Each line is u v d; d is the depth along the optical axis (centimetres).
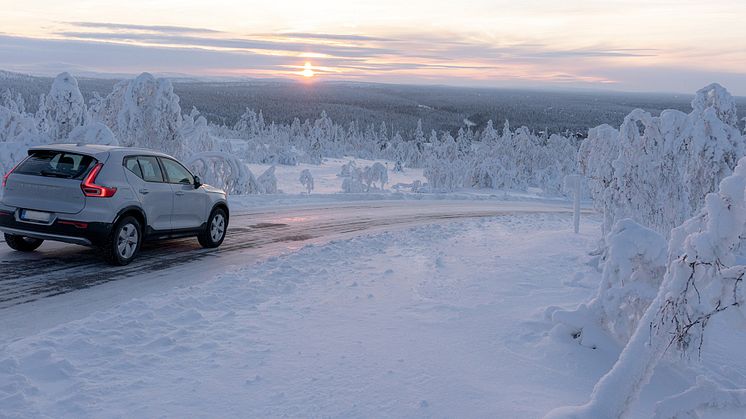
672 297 362
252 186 2442
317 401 457
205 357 542
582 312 612
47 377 484
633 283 573
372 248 1202
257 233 1395
